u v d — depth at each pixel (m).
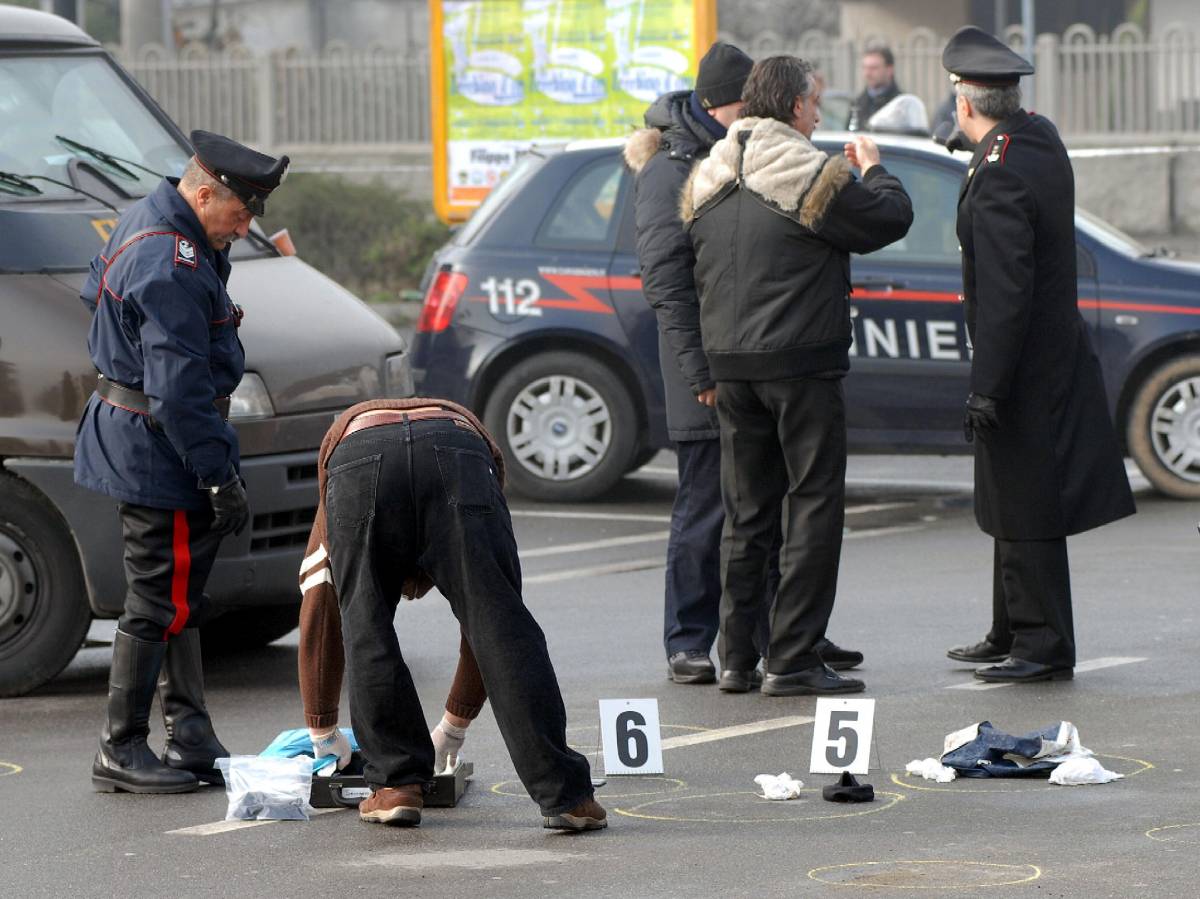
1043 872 18.58
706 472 27.91
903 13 128.62
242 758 21.83
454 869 19.20
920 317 43.75
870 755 22.80
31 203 29.34
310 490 28.53
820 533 26.61
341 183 91.50
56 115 31.20
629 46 65.44
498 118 66.50
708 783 22.48
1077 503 27.27
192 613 23.08
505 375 45.62
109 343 22.77
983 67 26.97
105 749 22.95
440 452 20.30
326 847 20.16
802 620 26.84
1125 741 23.84
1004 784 22.12
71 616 28.17
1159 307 43.69
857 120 58.62
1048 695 26.42
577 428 45.62
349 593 20.58
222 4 157.00
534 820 21.03
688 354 27.33
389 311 86.38
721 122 27.61
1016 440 27.20
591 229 45.59
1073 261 27.39
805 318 26.12
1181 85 99.06
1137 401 44.19
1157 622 31.27
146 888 18.92
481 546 20.20
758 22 142.88
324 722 21.80
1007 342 26.78
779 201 25.94
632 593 35.16
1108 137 99.62
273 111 101.75
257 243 31.55
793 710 26.06
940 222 44.09
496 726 25.56
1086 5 126.75
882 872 18.73
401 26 155.88
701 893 18.20
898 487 47.75
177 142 32.25
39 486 27.64
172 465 22.67
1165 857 18.97
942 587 34.88
